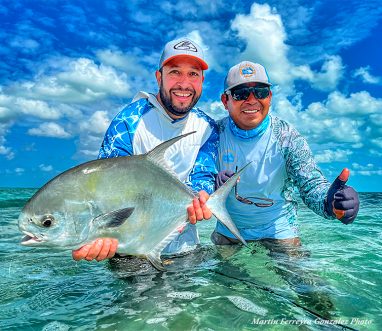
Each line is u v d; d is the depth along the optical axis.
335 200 1.02
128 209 0.92
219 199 1.05
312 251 1.34
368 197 5.39
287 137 1.35
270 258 1.22
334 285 0.99
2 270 1.17
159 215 0.98
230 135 1.38
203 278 1.03
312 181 1.26
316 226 2.00
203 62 1.20
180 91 1.20
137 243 0.96
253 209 1.38
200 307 0.84
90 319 0.79
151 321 0.78
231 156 1.37
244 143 1.35
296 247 1.34
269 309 0.84
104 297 0.91
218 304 0.86
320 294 0.92
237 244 1.39
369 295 0.92
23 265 1.23
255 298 0.90
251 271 1.09
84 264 1.24
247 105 1.29
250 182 1.36
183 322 0.77
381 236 1.69
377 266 1.15
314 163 1.31
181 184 1.02
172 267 1.13
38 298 0.91
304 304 0.87
